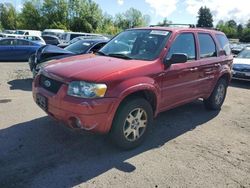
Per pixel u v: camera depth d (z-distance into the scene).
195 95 5.91
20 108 6.42
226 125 6.02
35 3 64.50
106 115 4.07
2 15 78.75
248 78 10.90
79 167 4.02
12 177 3.72
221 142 5.12
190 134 5.41
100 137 4.95
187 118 6.31
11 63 15.05
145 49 5.09
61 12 63.66
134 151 4.58
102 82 4.02
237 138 5.35
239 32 80.00
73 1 62.53
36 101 4.71
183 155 4.54
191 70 5.49
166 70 4.86
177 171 4.05
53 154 4.35
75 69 4.34
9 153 4.33
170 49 5.07
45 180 3.69
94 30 62.97
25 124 5.44
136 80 4.34
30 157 4.23
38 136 4.93
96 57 5.04
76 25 62.12
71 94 4.06
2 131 5.09
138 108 4.50
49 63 4.96
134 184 3.69
